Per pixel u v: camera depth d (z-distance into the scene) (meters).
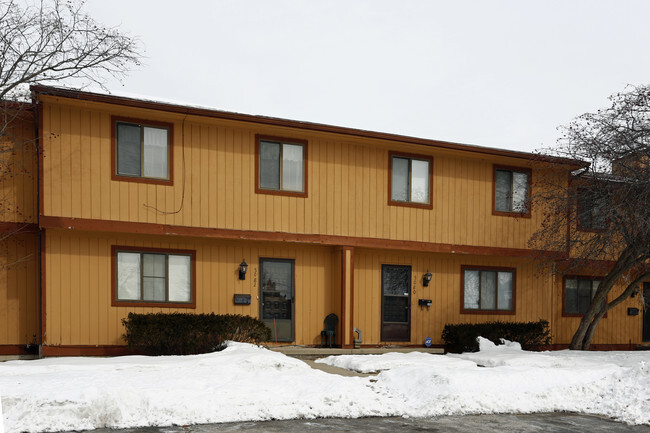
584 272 19.19
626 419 8.49
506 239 17.44
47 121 12.65
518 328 16.80
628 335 20.02
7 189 13.36
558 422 8.27
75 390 7.68
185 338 12.92
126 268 13.55
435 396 9.04
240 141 14.41
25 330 13.39
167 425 7.20
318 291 15.58
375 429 7.40
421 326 16.67
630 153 14.43
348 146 15.64
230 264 14.62
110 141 13.13
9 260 13.41
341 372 11.49
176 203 13.62
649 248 14.84
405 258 16.72
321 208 15.14
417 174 16.48
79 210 12.74
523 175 17.95
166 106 13.13
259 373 9.84
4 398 7.09
